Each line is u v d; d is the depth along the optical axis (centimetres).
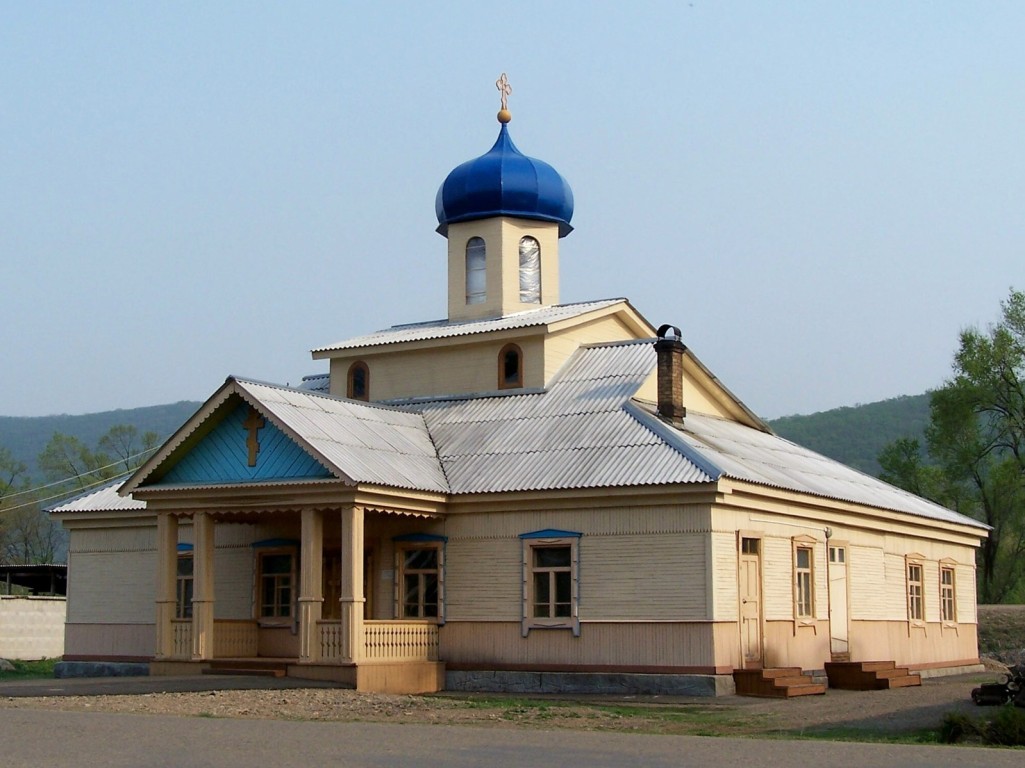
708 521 3058
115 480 4253
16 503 9544
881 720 2422
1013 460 6975
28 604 5134
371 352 4159
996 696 2686
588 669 3147
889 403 18800
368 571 3484
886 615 3972
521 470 3353
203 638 3291
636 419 3422
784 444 4328
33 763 1540
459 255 4312
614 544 3164
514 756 1644
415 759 1600
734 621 3109
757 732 2217
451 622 3347
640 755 1670
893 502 4150
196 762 1555
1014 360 6919
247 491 3219
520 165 4256
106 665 3912
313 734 1864
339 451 3169
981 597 7350
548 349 3878
